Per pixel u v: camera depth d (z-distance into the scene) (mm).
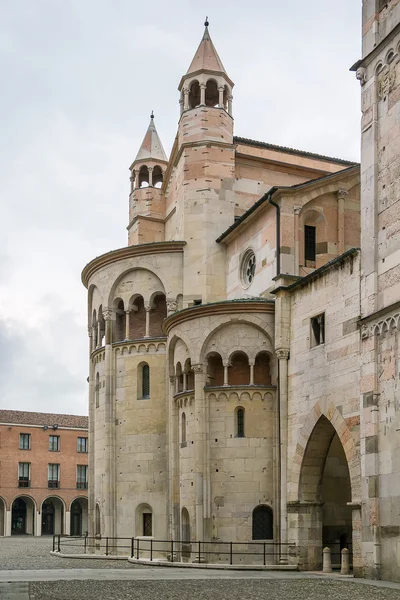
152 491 50750
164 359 52250
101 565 44000
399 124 34188
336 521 41562
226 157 54656
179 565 41344
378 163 35562
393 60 35031
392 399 32469
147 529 50844
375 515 32562
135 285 54125
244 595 25797
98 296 56062
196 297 52531
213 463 43500
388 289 33812
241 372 44656
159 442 51250
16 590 26312
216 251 53219
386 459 32438
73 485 125250
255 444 43156
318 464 39906
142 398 52406
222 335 44781
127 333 53688
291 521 39938
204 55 56344
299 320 41344
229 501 42781
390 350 32969
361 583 30484
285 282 43594
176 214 58406
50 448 124562
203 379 44469
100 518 52844
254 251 48906
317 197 46031
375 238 35062
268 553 40219
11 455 120562
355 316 36156
